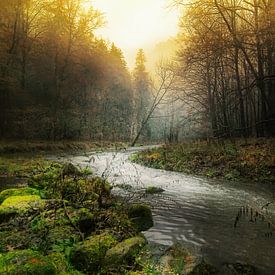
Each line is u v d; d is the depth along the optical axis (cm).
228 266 614
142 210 856
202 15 2192
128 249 613
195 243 725
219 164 1850
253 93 3000
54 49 4384
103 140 5528
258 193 1262
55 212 734
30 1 3947
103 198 954
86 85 5288
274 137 2298
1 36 3278
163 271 561
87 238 657
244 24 2536
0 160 2014
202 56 2448
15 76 3553
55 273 456
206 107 3484
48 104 4266
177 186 1409
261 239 750
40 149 3231
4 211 745
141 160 2427
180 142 3338
